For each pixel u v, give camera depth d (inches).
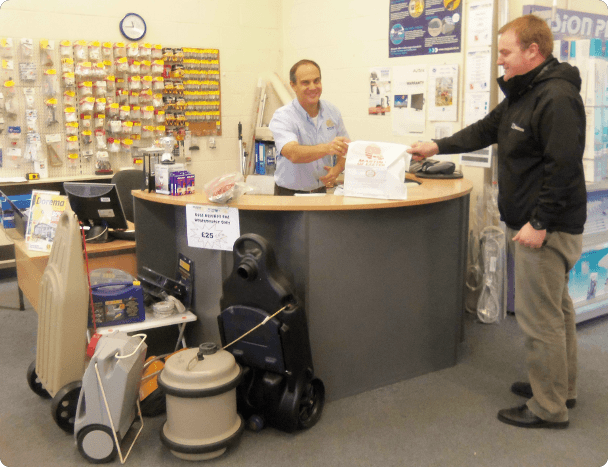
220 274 102.0
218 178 100.3
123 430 88.5
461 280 120.7
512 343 133.3
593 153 130.1
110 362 84.2
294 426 91.3
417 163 141.0
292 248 98.9
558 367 92.7
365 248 103.1
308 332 94.3
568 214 87.7
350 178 104.6
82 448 86.4
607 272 151.9
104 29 187.5
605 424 97.4
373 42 181.6
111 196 116.6
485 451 89.1
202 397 83.0
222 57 212.4
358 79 189.3
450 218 115.4
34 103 177.9
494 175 149.3
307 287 97.7
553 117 83.4
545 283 90.0
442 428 95.7
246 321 90.4
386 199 101.1
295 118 130.7
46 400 106.2
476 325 145.9
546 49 87.1
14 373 117.0
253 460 86.7
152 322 104.2
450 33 155.8
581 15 140.0
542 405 94.0
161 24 197.8
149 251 118.0
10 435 94.3
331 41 199.5
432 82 162.1
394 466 85.2
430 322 115.6
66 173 186.9
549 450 89.4
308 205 94.4
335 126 137.9
